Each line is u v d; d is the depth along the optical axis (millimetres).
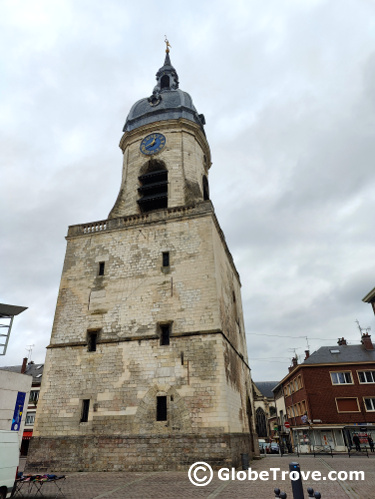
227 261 27078
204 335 19672
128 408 19109
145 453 17922
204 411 18047
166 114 30391
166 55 40031
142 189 28203
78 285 23469
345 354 41562
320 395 38688
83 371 20688
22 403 16688
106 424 19047
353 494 10945
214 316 20094
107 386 19953
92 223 25609
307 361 41156
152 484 13586
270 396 82375
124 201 28047
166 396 18875
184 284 21516
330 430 37188
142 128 30000
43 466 18766
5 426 15641
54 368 21203
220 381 18438
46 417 20031
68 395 20297
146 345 20359
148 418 18609
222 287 23203
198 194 26828
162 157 28594
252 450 24828
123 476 16062
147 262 22906
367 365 38906
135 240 23875
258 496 10820
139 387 19438
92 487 13281
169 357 19703
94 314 22203
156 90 36031
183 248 22625
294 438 44375
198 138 30703
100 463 18203
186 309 20766
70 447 18906
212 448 17234
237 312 28953
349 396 37969
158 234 23594
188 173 27953
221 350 19156
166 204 28688
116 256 23766
